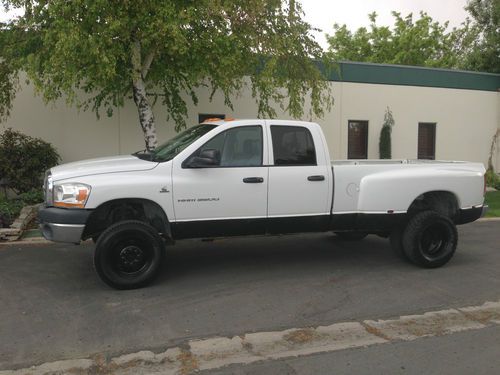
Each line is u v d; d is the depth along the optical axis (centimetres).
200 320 483
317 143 633
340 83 1515
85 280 613
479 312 512
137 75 917
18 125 1195
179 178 577
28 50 958
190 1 875
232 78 994
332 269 671
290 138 625
